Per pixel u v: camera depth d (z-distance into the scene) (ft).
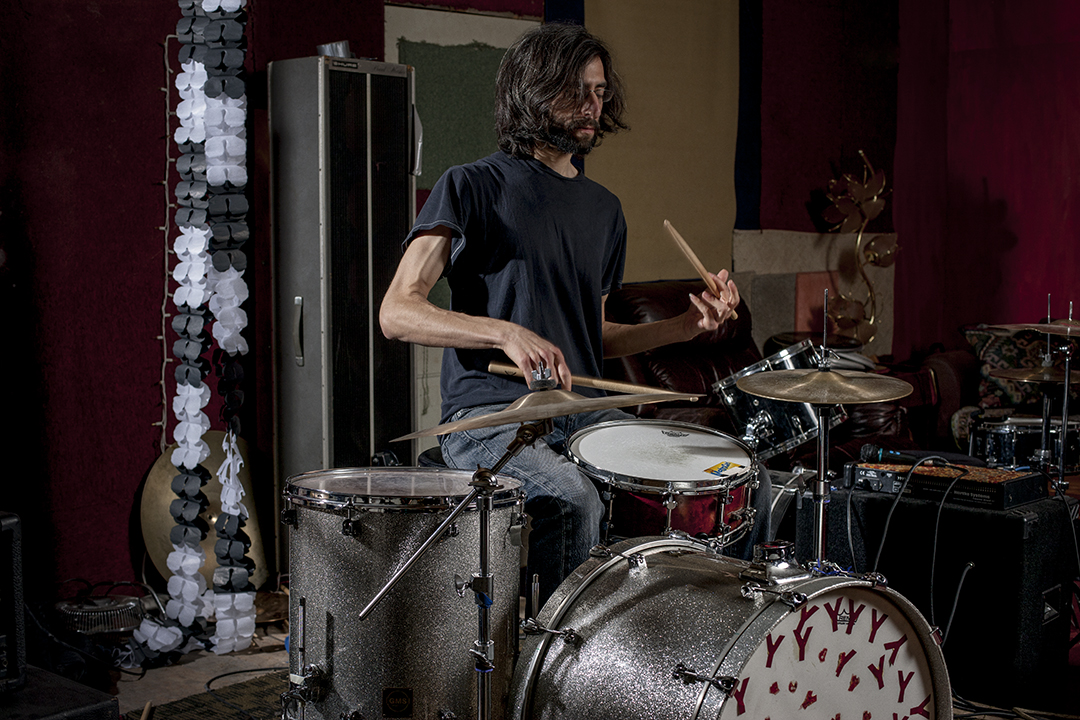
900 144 19.67
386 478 6.30
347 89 9.70
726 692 4.62
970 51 20.57
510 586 5.75
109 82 9.61
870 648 5.35
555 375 5.61
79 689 5.92
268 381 10.84
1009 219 20.33
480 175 7.20
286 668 8.43
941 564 8.21
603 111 8.07
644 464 6.69
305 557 5.70
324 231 9.63
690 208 15.69
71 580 9.60
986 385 17.28
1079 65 19.22
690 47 15.37
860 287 18.89
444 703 5.55
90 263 9.59
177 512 8.70
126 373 9.92
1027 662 7.94
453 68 12.37
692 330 7.77
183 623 8.74
